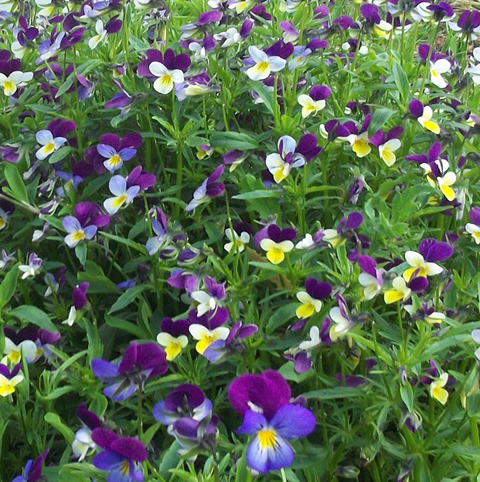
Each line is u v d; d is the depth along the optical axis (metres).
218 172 0.42
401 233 0.39
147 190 0.49
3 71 0.53
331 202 0.48
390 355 0.35
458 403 0.38
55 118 0.52
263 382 0.26
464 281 0.41
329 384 0.37
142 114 0.52
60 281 0.45
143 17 0.66
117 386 0.30
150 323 0.43
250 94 0.53
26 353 0.39
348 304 0.37
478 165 0.47
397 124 0.50
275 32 0.59
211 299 0.36
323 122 0.48
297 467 0.35
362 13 0.57
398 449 0.36
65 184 0.48
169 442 0.38
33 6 0.66
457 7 0.97
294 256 0.41
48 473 0.34
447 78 0.60
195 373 0.37
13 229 0.50
